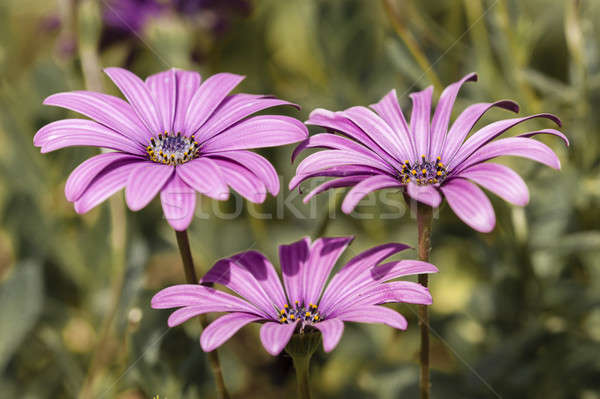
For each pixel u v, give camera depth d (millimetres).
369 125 358
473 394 427
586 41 465
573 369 418
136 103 361
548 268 444
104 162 342
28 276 438
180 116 360
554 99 458
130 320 405
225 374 465
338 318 335
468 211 328
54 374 456
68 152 480
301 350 346
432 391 437
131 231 458
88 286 469
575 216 440
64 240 473
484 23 462
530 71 455
